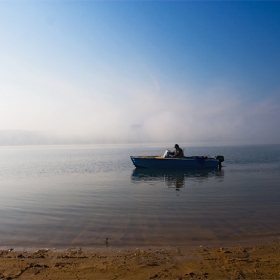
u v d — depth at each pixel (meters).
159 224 9.62
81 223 9.81
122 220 10.14
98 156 60.22
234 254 7.06
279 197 14.31
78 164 38.50
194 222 9.82
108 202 13.36
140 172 27.12
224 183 19.66
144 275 5.91
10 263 6.59
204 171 27.28
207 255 7.02
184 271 6.09
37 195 15.55
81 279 5.72
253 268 6.18
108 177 23.66
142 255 7.06
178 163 28.17
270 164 34.44
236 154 58.66
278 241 8.01
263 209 11.65
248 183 19.53
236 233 8.68
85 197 14.75
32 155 70.56
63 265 6.47
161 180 21.53
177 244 7.83
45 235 8.62
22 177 24.64
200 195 15.06
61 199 14.27
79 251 7.37
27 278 5.78
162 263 6.55
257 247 7.55
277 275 5.81
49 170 30.55
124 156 59.22
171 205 12.56
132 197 14.64
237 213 11.00
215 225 9.47
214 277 5.77
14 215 11.04
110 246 7.71
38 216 10.84
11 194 15.98
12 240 8.25
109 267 6.34
